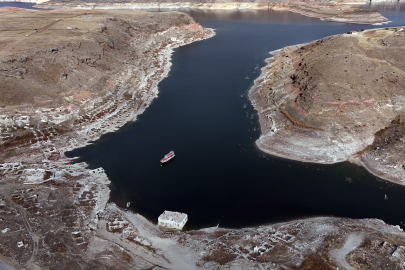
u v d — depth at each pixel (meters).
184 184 97.50
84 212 86.38
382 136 113.06
